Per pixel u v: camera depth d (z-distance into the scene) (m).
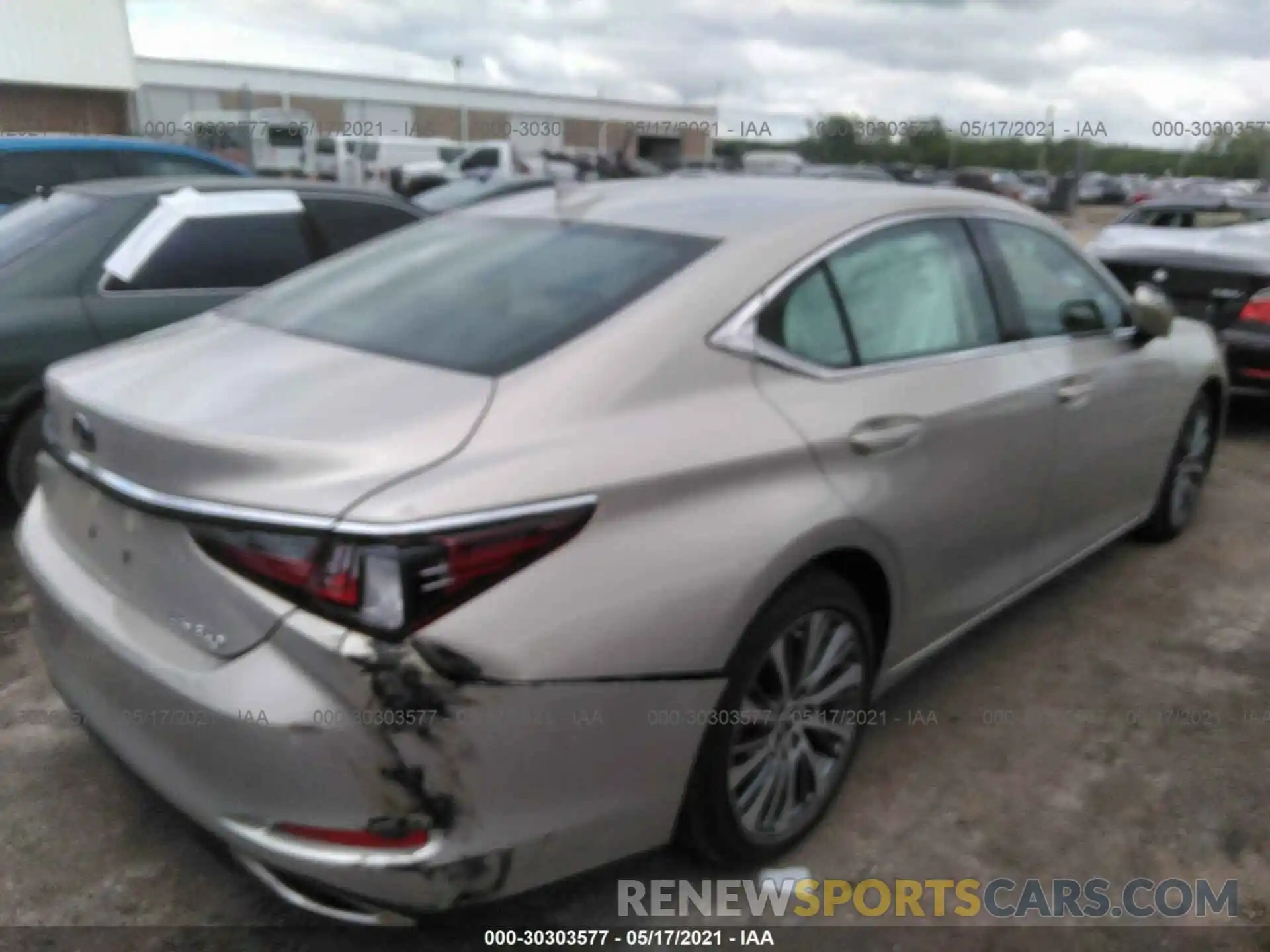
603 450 2.17
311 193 5.48
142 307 4.71
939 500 2.92
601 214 3.04
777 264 2.67
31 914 2.49
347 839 2.00
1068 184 23.84
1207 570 4.57
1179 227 8.02
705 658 2.24
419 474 2.00
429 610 1.91
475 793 2.00
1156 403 4.12
